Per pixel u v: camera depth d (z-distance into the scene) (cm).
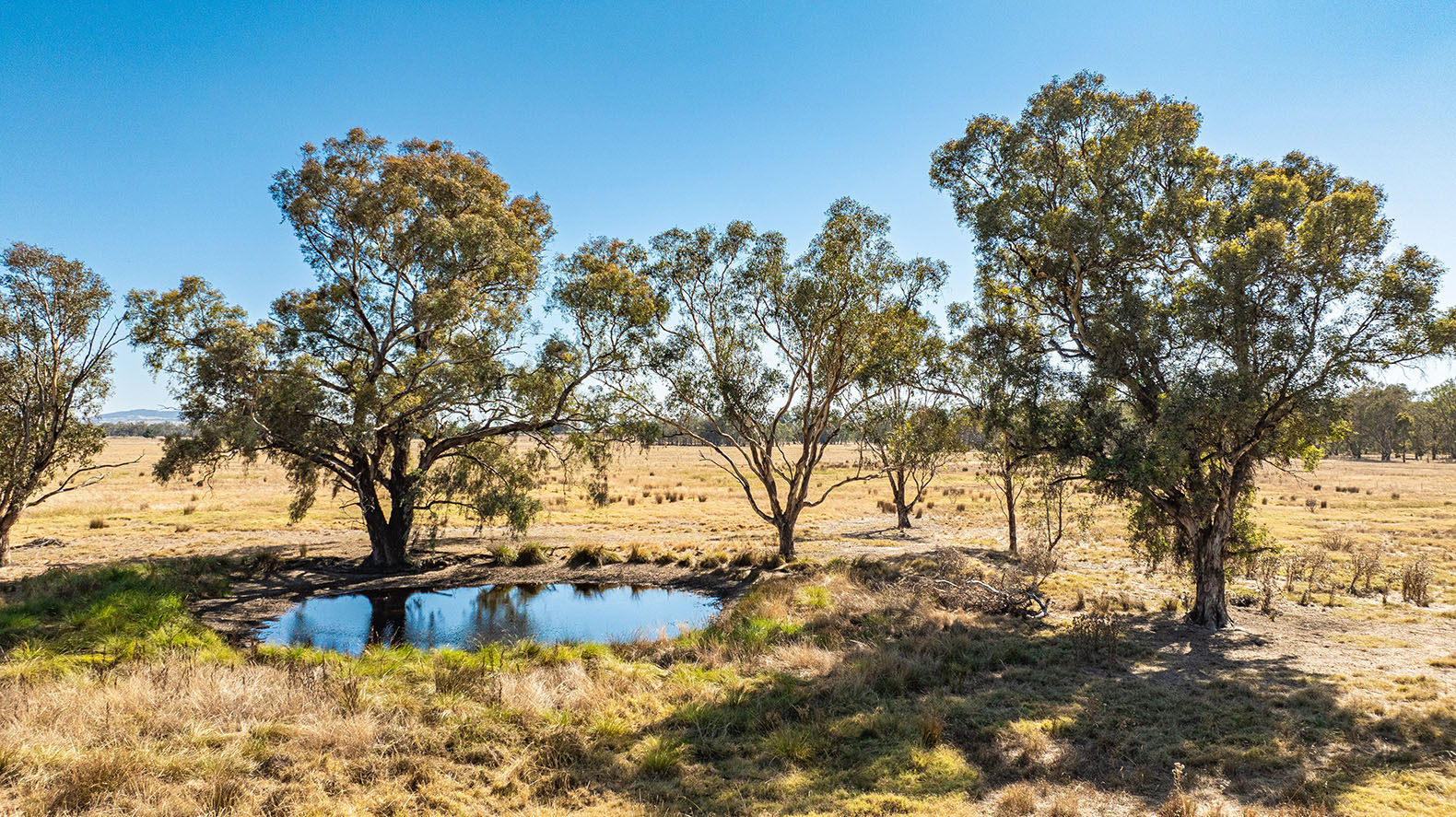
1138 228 1562
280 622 1792
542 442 2650
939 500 4956
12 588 1733
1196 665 1198
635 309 2397
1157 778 751
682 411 2573
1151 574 2044
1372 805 668
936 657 1221
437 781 692
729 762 778
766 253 2428
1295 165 1652
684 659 1241
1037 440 1620
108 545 2694
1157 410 1498
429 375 2334
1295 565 2123
